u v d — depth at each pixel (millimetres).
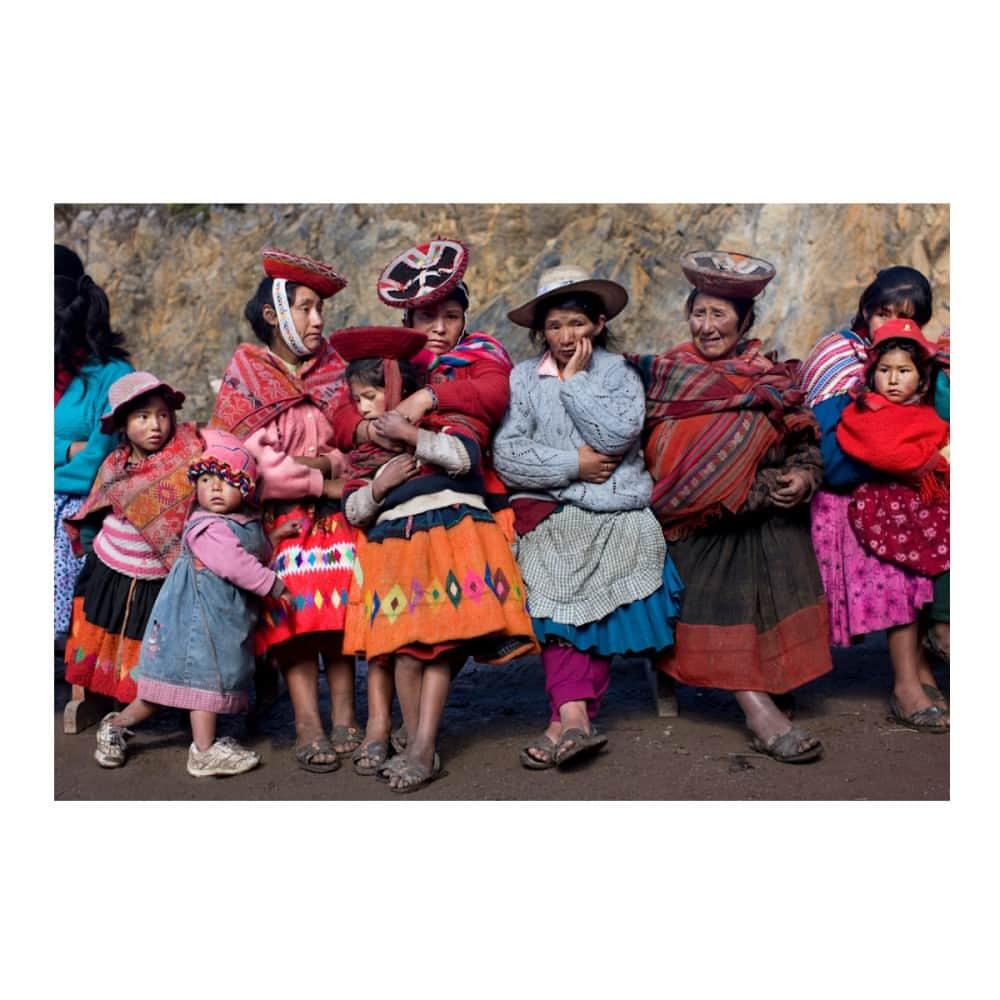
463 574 4070
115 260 9266
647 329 8406
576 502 4352
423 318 4621
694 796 4035
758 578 4422
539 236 8617
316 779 4320
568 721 4277
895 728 4621
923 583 4535
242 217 9141
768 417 4402
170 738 4879
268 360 4645
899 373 4465
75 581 4988
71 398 5234
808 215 8211
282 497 4465
